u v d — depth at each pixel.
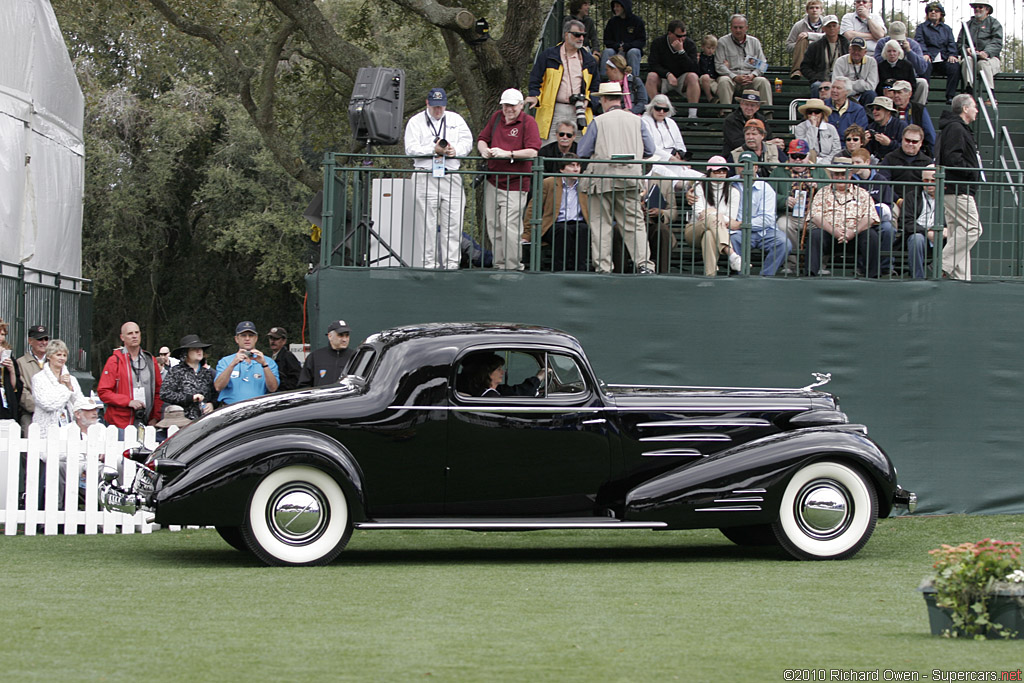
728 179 29.39
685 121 43.34
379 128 30.62
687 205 31.78
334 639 14.33
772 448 22.53
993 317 29.88
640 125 30.97
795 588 18.88
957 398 29.77
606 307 29.30
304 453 21.03
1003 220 33.50
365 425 21.47
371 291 29.02
